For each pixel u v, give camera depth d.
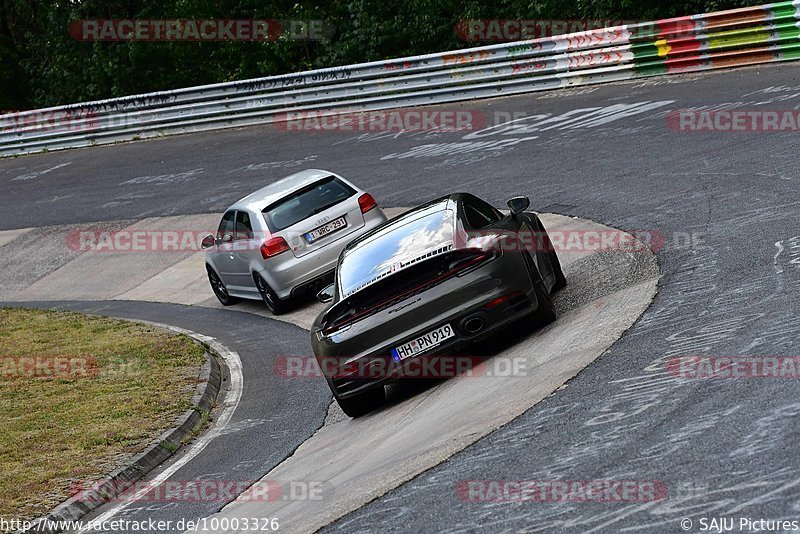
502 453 9.23
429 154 31.42
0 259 35.09
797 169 18.23
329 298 13.65
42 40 64.38
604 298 14.15
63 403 17.00
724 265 13.73
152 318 24.75
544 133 29.83
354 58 53.94
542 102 34.62
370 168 31.69
